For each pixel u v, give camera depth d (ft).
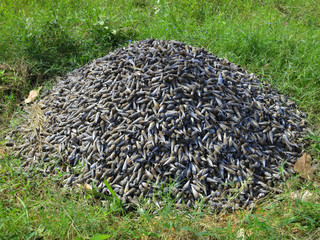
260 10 21.42
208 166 9.18
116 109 9.82
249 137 9.96
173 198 8.84
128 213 8.66
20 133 11.59
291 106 12.47
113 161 9.21
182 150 9.24
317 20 21.29
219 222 8.34
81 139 9.88
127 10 20.67
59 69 15.76
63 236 7.52
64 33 16.65
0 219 7.61
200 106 9.80
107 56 11.84
